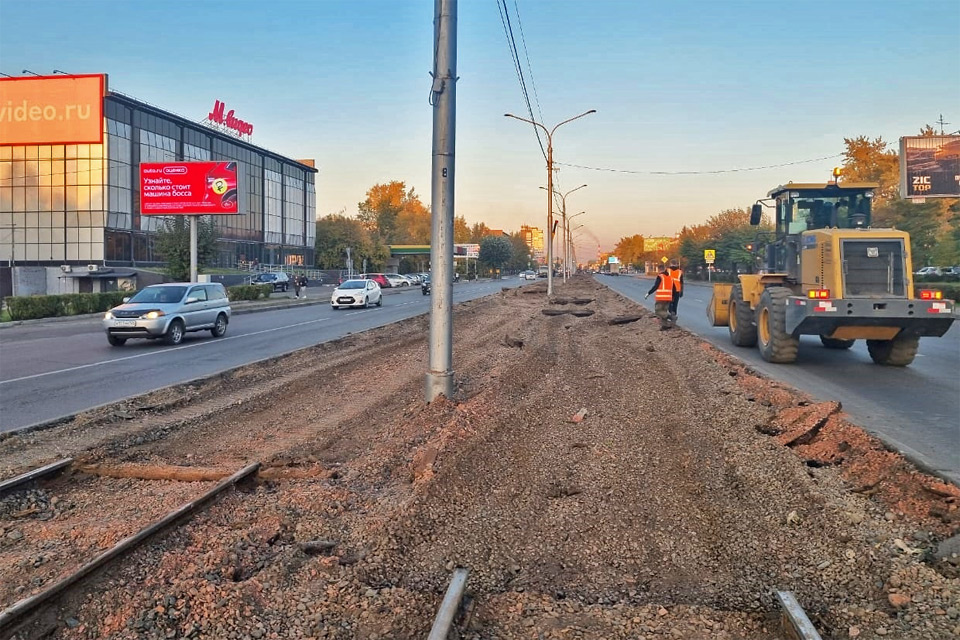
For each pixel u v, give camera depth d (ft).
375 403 34.53
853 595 14.65
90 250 184.85
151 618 13.44
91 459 24.35
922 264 139.13
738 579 15.48
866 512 18.65
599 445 25.73
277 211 267.39
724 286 64.08
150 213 127.03
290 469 23.20
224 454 25.36
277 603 14.16
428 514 18.80
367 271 311.68
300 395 37.01
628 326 75.00
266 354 56.39
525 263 602.85
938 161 122.72
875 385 38.55
